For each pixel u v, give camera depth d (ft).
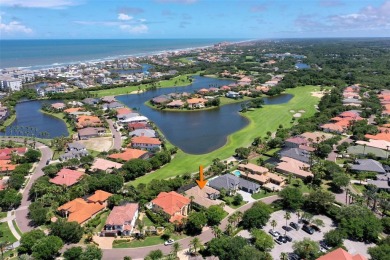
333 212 393.50
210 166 547.90
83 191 451.53
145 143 648.79
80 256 310.45
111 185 456.45
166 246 350.02
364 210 376.89
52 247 324.60
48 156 613.93
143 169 520.42
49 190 444.96
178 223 375.86
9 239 362.12
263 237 335.47
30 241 337.31
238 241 320.91
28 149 634.43
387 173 517.55
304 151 599.16
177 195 428.97
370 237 348.18
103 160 559.79
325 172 511.40
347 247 339.36
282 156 582.35
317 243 333.62
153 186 454.40
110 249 346.13
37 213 388.16
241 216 383.04
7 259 327.47
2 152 604.49
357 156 574.97
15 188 475.31
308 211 413.39
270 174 506.89
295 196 417.28
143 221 398.01
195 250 334.65
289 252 332.39
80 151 613.11
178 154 618.03
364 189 469.57
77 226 362.12
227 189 458.09
